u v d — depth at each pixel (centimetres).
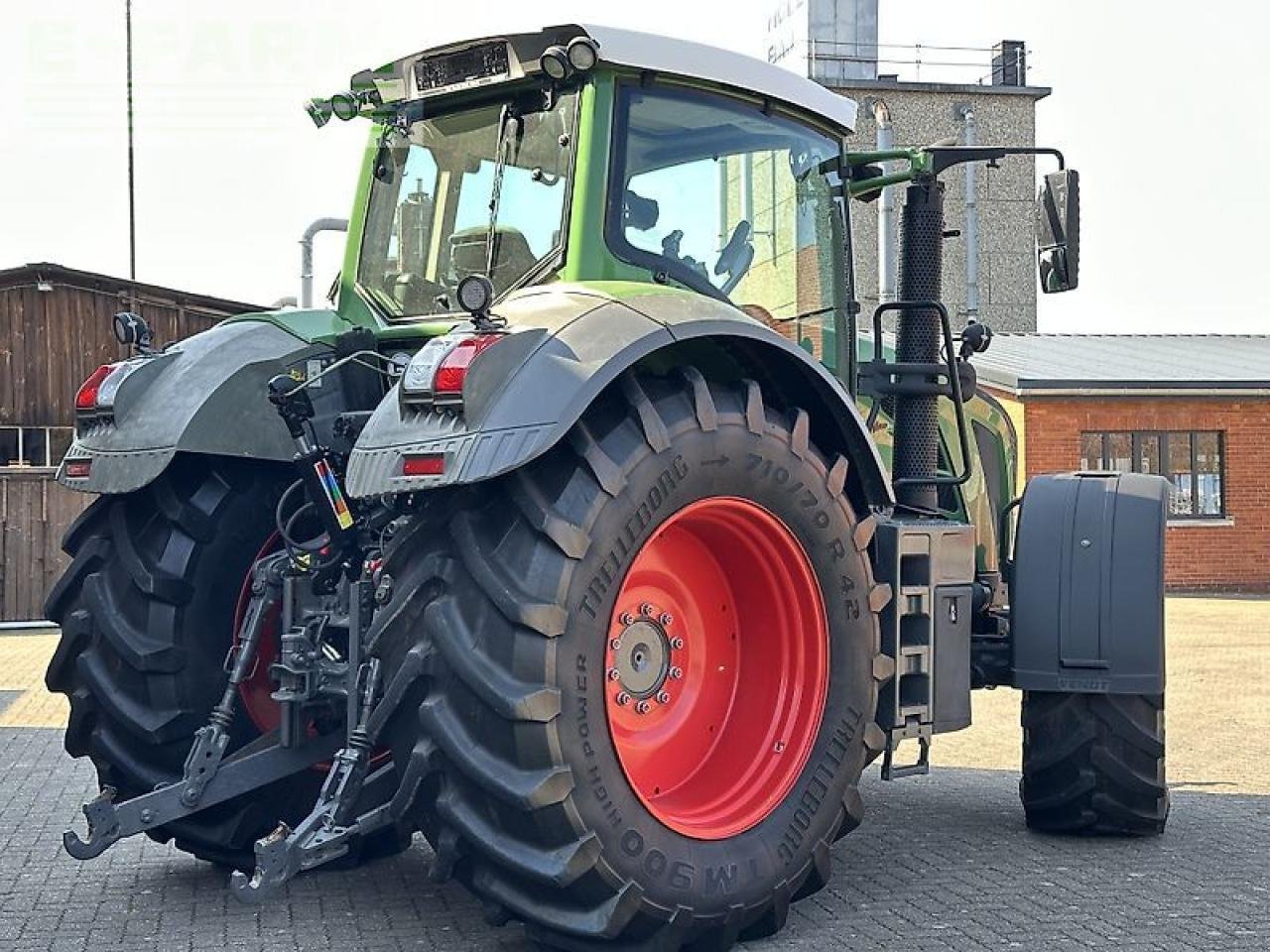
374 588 449
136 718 500
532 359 404
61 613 525
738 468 443
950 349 598
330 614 475
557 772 394
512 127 500
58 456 1919
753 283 527
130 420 505
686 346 464
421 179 527
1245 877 535
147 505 518
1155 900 500
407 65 518
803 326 551
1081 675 584
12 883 534
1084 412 2303
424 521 417
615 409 427
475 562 401
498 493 411
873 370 605
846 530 474
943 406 658
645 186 493
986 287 3709
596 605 406
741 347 461
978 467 673
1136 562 588
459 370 395
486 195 505
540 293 441
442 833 411
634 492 415
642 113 495
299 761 482
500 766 395
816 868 463
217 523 512
